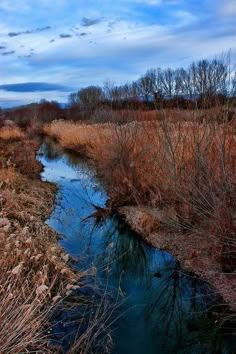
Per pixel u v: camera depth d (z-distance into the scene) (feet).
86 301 15.85
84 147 56.44
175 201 22.97
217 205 17.75
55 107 153.48
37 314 13.94
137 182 27.76
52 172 45.32
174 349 13.12
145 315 15.23
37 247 19.24
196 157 19.43
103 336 13.75
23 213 24.04
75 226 25.17
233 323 14.35
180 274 18.30
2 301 12.62
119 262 19.92
